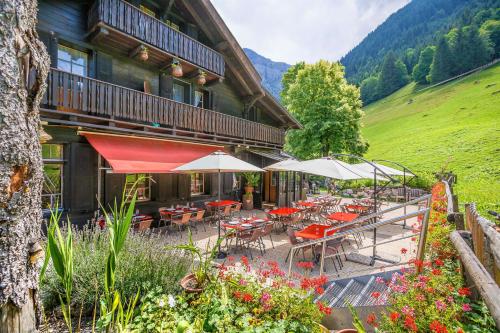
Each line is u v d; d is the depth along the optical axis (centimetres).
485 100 5019
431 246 448
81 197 891
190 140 1250
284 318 319
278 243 946
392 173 1348
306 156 2761
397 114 7162
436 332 222
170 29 1088
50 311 393
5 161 187
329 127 2603
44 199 821
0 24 184
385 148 4550
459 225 420
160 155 994
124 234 266
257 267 704
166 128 1077
